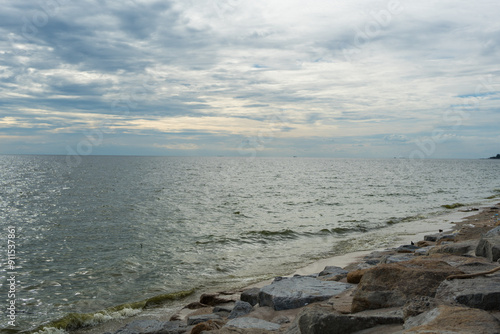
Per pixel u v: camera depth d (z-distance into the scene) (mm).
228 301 9297
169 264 13938
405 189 49969
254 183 63938
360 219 24672
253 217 26109
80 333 8430
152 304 10031
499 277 4609
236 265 13742
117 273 12805
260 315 6383
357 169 142375
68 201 34969
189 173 98188
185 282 11836
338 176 89562
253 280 11789
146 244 17391
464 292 4145
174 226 22344
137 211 28781
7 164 141375
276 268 13164
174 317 8625
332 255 14938
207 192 46000
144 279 12164
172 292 10898
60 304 10062
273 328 5457
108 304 10094
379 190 48625
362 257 14008
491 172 116438
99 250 16156
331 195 42094
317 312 4055
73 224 22891
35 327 8617
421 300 3928
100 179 68375
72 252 15781
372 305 4551
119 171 101688
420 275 4805
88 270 13164
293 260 14281
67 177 73250
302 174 100812
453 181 68875
